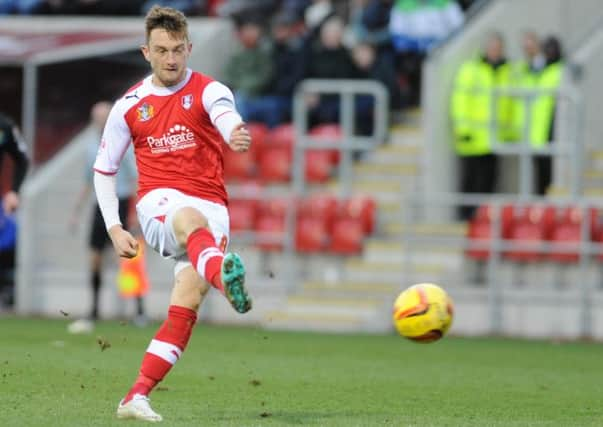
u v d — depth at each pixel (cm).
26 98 6450
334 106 6756
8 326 5456
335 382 3553
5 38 6919
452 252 5884
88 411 2762
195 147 2592
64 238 6406
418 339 2705
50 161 6481
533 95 5928
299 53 6906
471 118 6150
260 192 6250
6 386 3231
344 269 6066
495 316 5700
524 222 5775
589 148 6412
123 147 2650
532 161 6256
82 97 6575
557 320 5631
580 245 5616
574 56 6378
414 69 6962
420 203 5862
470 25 6506
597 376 3903
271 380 3559
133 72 6612
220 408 2903
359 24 7031
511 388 3509
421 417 2827
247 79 6994
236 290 2325
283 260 6128
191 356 4241
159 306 6209
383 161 6619
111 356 4106
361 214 6091
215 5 7769
